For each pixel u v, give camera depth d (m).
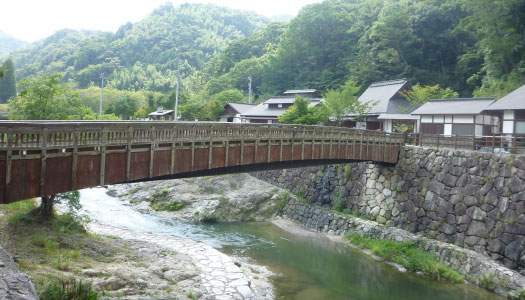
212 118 62.03
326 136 24.41
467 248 22.75
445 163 25.42
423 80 55.69
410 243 24.67
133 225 28.06
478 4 44.25
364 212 30.09
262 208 34.44
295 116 39.62
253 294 15.90
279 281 19.61
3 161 11.23
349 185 32.12
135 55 161.25
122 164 14.39
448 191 24.73
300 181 35.94
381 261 23.64
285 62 80.88
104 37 184.12
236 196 34.38
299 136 22.66
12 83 75.81
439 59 60.12
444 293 19.17
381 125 40.97
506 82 40.66
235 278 17.22
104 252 17.16
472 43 57.78
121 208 32.72
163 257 18.42
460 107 31.14
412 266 22.31
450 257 22.48
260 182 38.06
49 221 18.89
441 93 45.19
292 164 24.20
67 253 15.34
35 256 14.09
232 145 18.95
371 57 59.84
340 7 84.81
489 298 18.67
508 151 25.11
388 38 57.69
